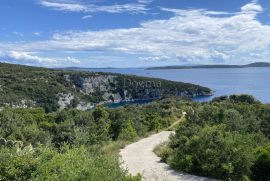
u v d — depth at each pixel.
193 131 22.41
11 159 9.23
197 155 17.00
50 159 10.23
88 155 11.52
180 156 17.91
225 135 17.88
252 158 16.16
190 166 16.83
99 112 41.31
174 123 45.12
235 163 16.08
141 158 20.25
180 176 16.12
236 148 16.47
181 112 53.38
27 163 9.21
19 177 8.91
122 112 40.53
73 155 10.66
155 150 22.77
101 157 11.45
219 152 16.48
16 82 126.75
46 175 9.12
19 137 29.84
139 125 34.78
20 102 112.25
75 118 38.44
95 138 25.94
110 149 22.81
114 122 35.16
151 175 16.02
